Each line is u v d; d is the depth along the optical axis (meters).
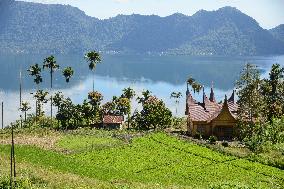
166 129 141.00
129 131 133.50
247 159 91.44
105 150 99.69
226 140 117.19
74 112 156.88
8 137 119.38
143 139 112.06
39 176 61.75
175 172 80.75
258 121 118.75
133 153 96.56
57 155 90.75
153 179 74.00
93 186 59.97
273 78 154.38
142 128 149.25
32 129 138.38
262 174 80.12
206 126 122.88
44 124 160.50
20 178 57.22
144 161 89.19
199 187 63.84
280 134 111.06
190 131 126.19
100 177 71.56
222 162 88.69
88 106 161.50
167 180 73.81
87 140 115.12
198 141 107.62
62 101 170.88
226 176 77.94
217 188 57.06
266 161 88.94
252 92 120.00
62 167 77.38
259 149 101.12
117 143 107.00
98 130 136.88
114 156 93.69
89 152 97.69
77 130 136.00
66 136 122.69
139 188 61.34
